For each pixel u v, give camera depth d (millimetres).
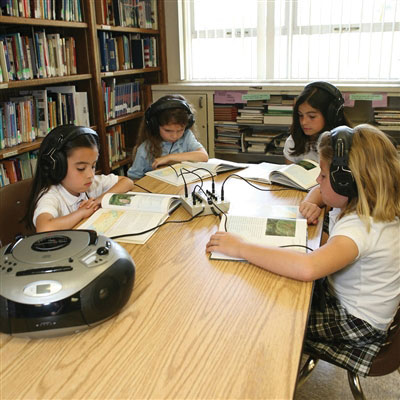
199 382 660
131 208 1371
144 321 817
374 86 2654
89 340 766
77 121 2594
